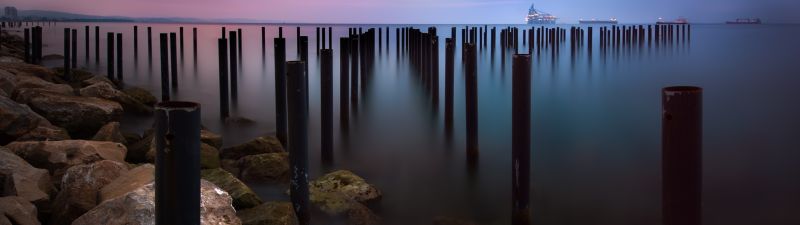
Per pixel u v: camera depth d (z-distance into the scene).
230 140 10.06
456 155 8.98
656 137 10.45
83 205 4.81
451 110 10.70
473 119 8.19
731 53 32.22
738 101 14.59
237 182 5.68
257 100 14.74
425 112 12.94
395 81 19.27
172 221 3.11
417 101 14.62
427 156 8.97
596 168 8.35
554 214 6.49
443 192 7.23
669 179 3.71
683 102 3.62
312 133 10.38
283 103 8.92
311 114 12.47
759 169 8.23
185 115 3.05
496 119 11.88
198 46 40.84
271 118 12.05
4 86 9.88
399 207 6.66
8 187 5.06
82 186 5.14
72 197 4.93
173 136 3.05
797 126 11.22
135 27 27.27
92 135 9.01
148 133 8.73
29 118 7.51
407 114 12.70
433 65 13.45
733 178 7.82
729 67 24.27
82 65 25.30
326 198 6.03
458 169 8.23
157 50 35.66
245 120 11.29
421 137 10.34
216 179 5.79
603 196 7.11
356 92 13.48
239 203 5.43
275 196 6.58
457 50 34.06
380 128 11.15
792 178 7.75
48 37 53.12
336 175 6.71
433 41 13.50
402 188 7.36
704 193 7.22
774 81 18.98
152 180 4.95
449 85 10.62
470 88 8.15
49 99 8.89
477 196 7.11
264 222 4.96
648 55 32.12
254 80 19.50
